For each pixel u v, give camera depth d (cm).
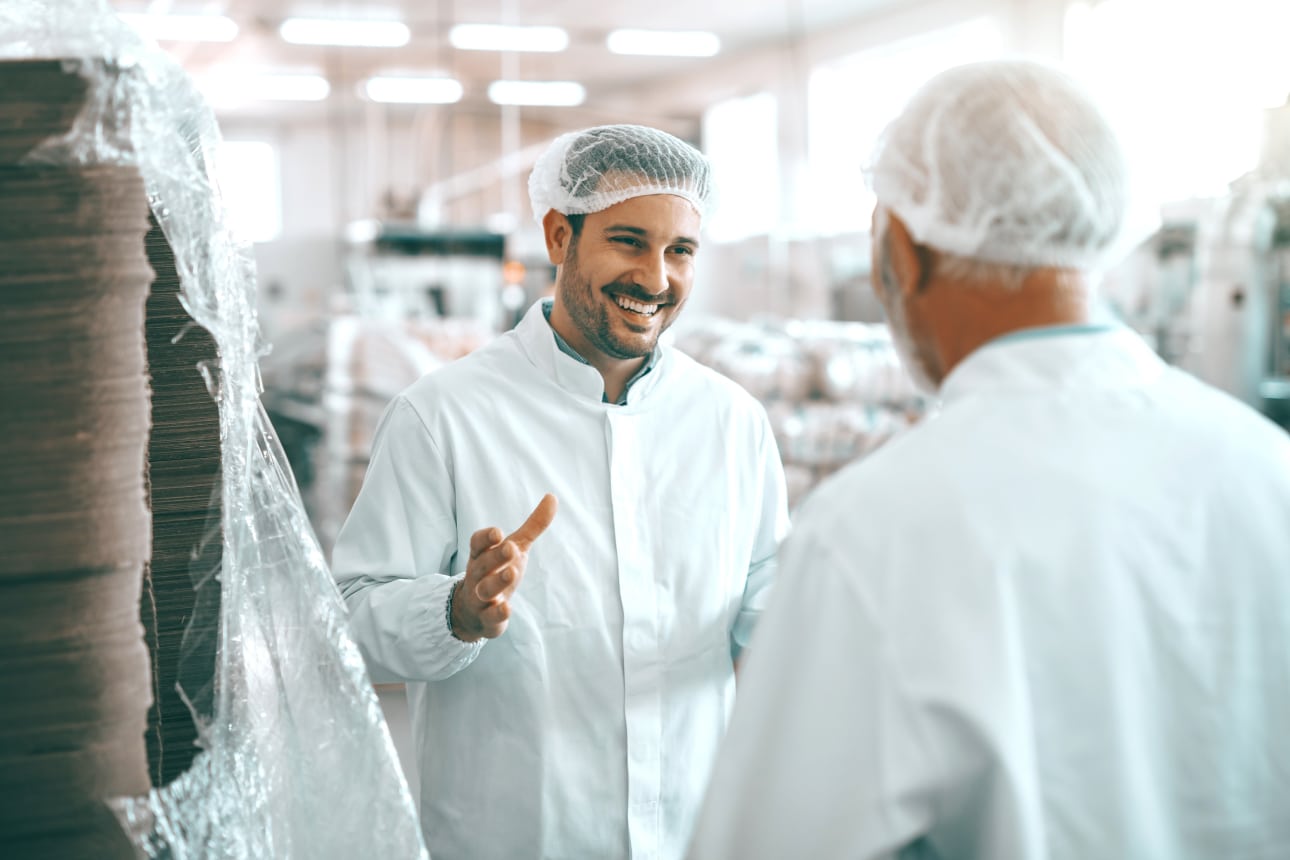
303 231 1367
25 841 71
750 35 1024
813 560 80
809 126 1013
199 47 1002
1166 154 540
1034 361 82
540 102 1174
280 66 1098
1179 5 579
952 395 84
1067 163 79
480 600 112
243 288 87
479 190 1342
